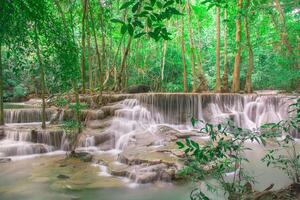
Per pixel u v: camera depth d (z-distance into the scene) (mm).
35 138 11898
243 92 18266
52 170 9297
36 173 9016
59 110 14391
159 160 8969
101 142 12125
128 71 23891
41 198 7191
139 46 26406
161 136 11953
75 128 12227
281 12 16156
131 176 8312
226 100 15500
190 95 15180
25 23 5484
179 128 14430
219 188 6598
